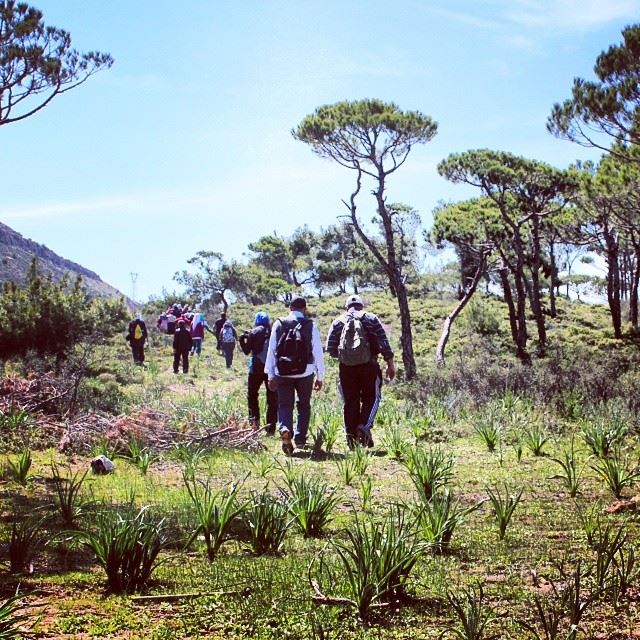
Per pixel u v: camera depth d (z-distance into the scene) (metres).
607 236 43.84
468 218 35.91
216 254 89.69
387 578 4.38
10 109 14.73
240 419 12.05
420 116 27.75
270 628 4.00
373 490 7.94
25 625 3.89
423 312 52.84
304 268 95.69
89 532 5.29
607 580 4.64
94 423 10.98
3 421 10.76
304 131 28.14
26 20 14.29
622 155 21.14
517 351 36.56
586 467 9.07
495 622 4.09
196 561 5.23
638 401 13.46
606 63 16.58
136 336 27.08
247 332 12.98
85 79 15.21
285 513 5.84
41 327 23.14
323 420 12.84
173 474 8.90
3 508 6.54
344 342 11.04
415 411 14.73
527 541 5.82
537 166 33.22
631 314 52.31
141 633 3.89
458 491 7.75
